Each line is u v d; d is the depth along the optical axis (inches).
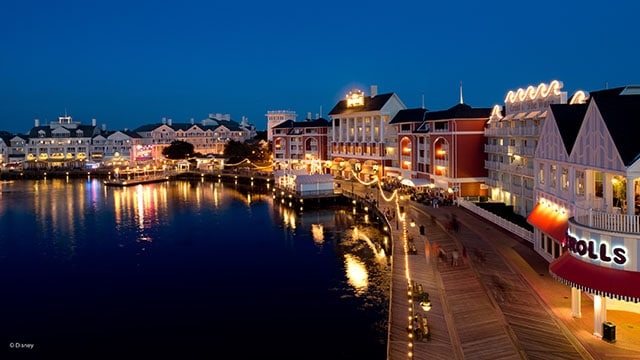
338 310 1699.1
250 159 6766.7
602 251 1114.7
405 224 2529.5
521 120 2709.2
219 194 4763.8
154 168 6304.1
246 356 1403.8
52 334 1567.4
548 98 2439.7
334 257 2357.3
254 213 3649.1
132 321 1656.0
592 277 1118.4
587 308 1321.4
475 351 1151.6
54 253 2529.5
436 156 3472.0
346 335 1509.6
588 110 1408.7
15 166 6978.4
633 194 1181.7
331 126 5408.5
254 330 1565.0
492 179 3142.2
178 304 1800.0
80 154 7436.0
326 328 1563.7
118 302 1829.5
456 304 1435.8
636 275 1070.4
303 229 3034.0
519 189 2677.2
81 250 2586.1
